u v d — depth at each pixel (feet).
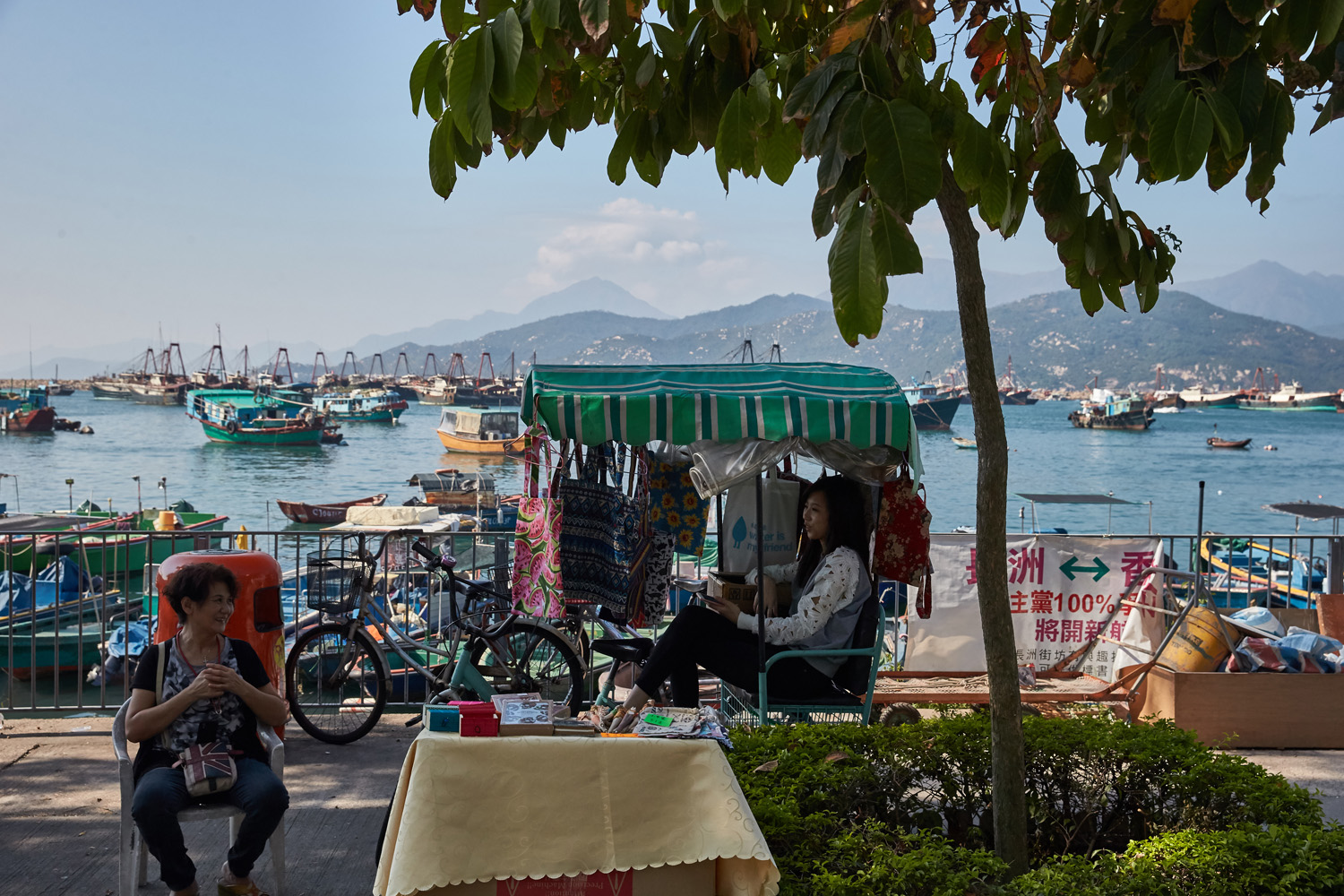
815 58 11.07
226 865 13.01
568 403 15.17
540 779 10.03
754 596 18.17
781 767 12.84
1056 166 11.09
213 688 12.89
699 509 19.85
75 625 41.70
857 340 8.90
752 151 10.44
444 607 34.53
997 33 14.17
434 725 10.34
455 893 9.95
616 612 19.07
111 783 17.92
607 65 13.32
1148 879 10.34
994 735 12.08
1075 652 23.75
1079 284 12.53
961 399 427.74
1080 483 246.88
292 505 123.65
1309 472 286.05
